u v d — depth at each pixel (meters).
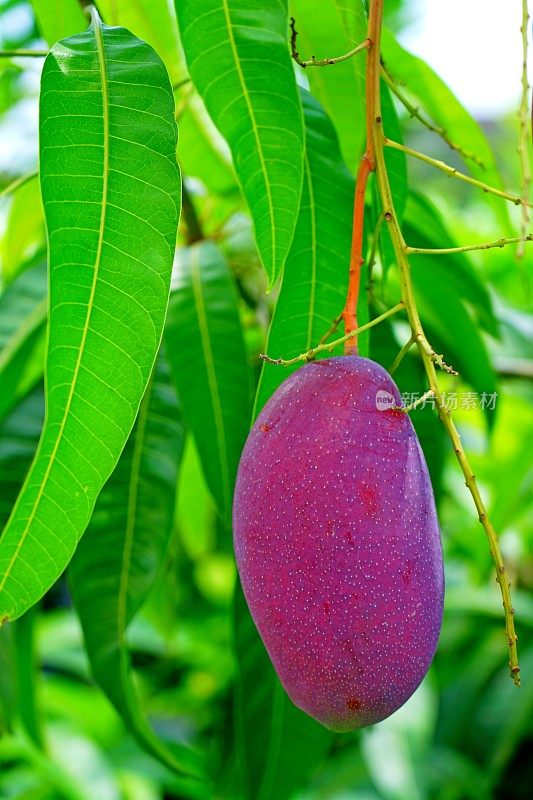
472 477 0.60
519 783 1.46
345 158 0.80
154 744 0.83
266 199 0.65
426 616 0.59
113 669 0.83
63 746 1.33
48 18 0.84
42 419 0.88
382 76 0.70
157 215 0.59
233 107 0.65
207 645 1.70
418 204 0.90
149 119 0.60
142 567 0.84
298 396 0.60
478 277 0.91
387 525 0.58
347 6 0.73
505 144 1.98
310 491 0.58
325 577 0.58
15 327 0.88
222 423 0.83
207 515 1.30
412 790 1.24
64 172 0.59
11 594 0.59
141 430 0.86
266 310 0.99
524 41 0.67
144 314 0.59
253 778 0.86
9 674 0.90
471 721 1.43
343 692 0.58
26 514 0.59
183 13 0.65
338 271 0.71
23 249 1.09
